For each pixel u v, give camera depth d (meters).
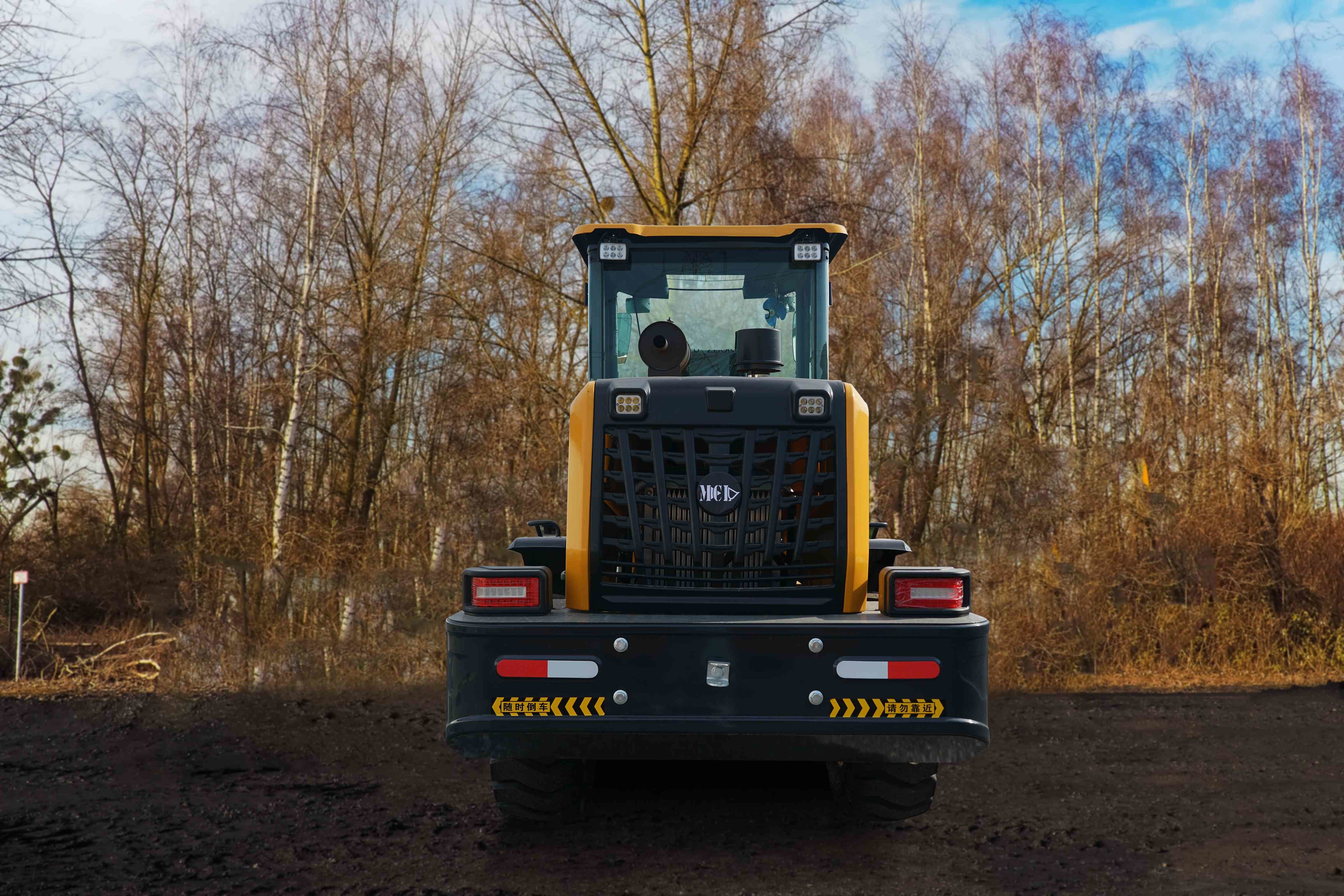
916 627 4.47
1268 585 13.08
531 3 13.77
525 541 5.34
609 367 5.92
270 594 12.90
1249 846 5.11
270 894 4.34
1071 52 25.98
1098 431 24.06
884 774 5.32
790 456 4.86
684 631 4.47
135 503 20.45
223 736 8.24
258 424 17.25
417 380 17.38
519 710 4.46
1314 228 27.27
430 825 5.45
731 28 13.77
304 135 15.54
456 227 15.72
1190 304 26.89
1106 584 12.84
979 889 4.44
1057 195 25.95
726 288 5.95
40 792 6.27
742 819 5.53
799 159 14.30
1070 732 8.43
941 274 19.17
